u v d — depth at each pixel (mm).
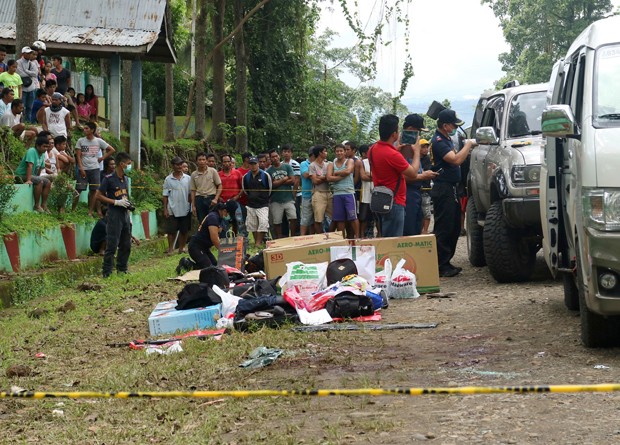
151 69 44000
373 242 11906
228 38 37250
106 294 13586
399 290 11719
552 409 5934
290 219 19844
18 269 14820
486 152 13898
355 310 10078
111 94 25297
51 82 20359
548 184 8992
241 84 39250
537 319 9539
